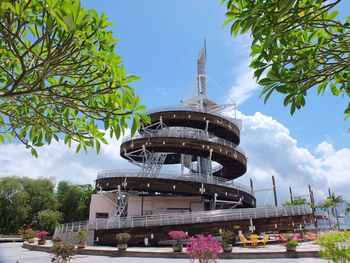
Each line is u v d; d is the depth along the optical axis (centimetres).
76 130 517
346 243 1097
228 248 2464
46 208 6512
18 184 6250
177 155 5625
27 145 515
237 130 5453
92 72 414
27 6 337
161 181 4234
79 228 3638
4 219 6053
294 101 341
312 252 2356
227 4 350
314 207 7362
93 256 2770
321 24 345
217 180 4506
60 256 1769
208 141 4650
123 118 411
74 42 346
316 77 347
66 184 7144
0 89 411
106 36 392
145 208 4491
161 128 4900
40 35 376
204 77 5928
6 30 356
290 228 3922
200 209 4572
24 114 508
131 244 3544
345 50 343
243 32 316
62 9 312
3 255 2920
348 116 491
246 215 3753
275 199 5909
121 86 402
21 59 357
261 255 2392
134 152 4828
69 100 415
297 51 362
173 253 2589
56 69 398
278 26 304
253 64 337
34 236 3981
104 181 4447
